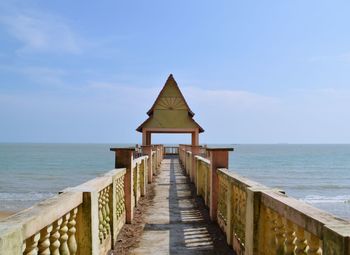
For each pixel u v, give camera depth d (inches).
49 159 4207.7
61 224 154.4
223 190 314.3
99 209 225.6
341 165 3634.4
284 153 6707.7
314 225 117.2
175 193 551.2
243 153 6673.2
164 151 1798.7
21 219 114.2
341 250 98.0
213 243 284.2
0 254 93.6
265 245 183.9
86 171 2630.4
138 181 462.3
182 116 1392.7
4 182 1979.6
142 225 344.2
